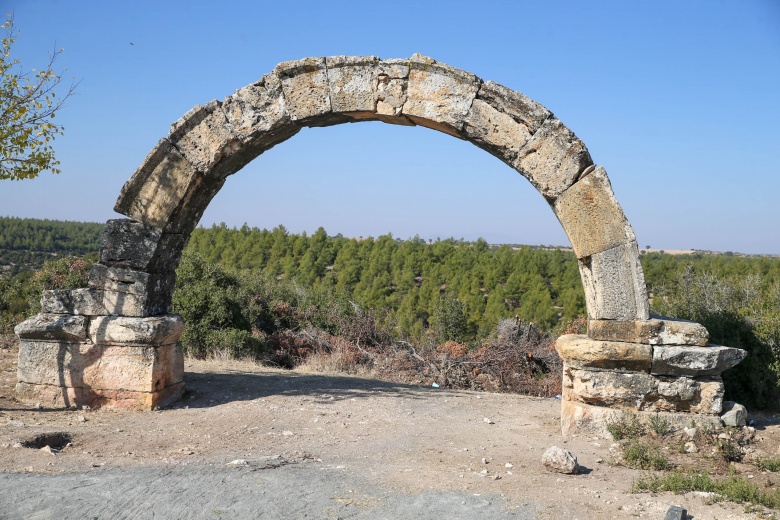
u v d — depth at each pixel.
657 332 8.45
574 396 8.86
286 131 9.99
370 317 22.39
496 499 6.09
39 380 9.95
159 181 9.89
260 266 42.12
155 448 7.89
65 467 6.76
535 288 34.62
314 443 8.29
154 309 10.19
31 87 9.51
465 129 9.22
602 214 8.72
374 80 9.46
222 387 11.29
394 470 7.09
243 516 5.47
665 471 7.18
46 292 10.06
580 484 6.63
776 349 10.02
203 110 9.81
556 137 8.91
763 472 7.12
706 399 8.39
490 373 16.55
